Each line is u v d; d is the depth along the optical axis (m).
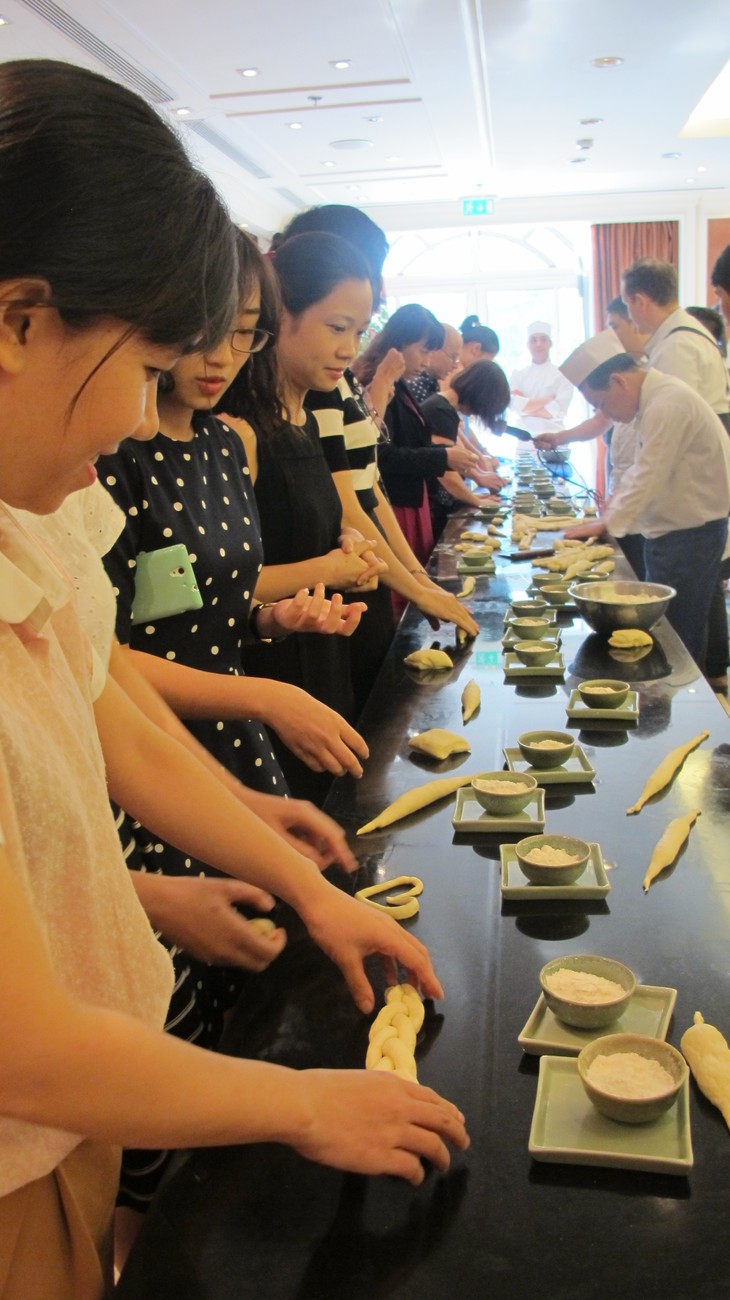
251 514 1.59
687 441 3.57
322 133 7.34
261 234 9.82
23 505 0.65
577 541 3.64
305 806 1.21
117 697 1.01
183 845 1.03
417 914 1.21
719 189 10.10
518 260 10.91
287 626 1.68
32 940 0.59
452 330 5.35
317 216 2.32
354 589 2.05
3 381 0.59
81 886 0.74
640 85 6.49
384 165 8.58
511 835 1.41
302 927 1.19
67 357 0.58
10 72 0.59
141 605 1.39
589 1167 0.81
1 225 0.54
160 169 0.59
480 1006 1.02
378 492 2.76
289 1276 0.73
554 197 10.38
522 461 7.37
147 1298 0.72
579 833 1.40
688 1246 0.73
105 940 0.78
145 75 5.78
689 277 10.62
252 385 1.88
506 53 5.79
